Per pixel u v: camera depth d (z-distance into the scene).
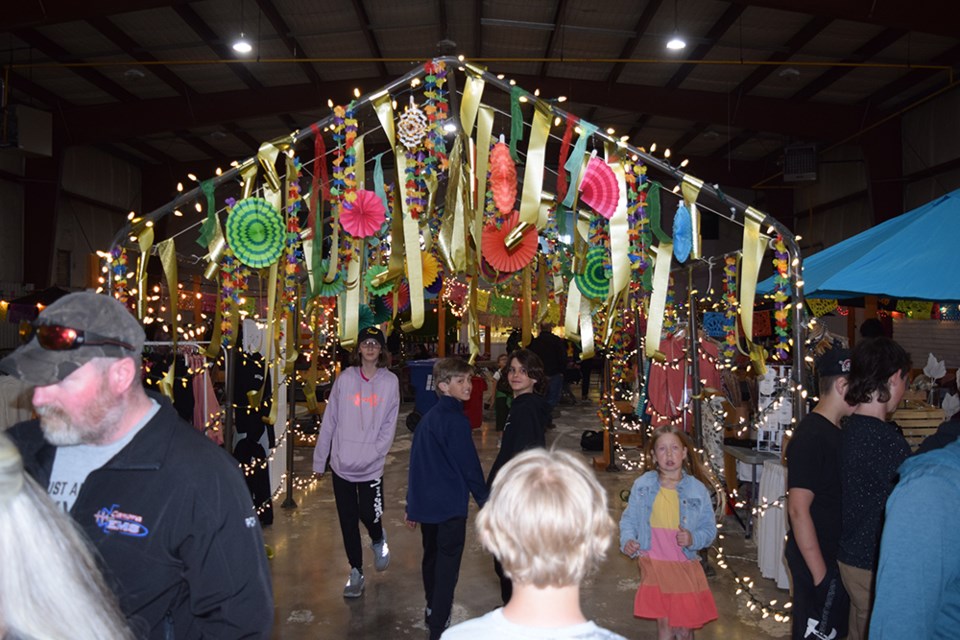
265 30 11.90
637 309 6.21
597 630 1.12
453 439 3.52
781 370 5.29
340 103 14.55
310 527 5.80
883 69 12.21
